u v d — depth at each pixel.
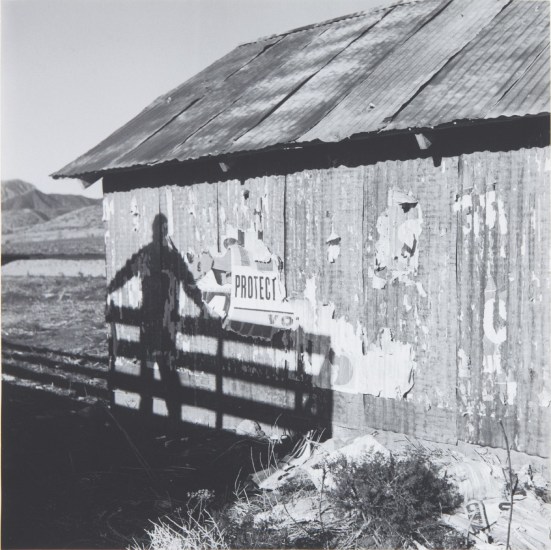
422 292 5.14
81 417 7.90
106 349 12.85
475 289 4.85
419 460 4.35
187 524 4.59
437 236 5.04
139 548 4.28
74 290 23.39
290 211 6.07
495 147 4.70
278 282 6.20
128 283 7.90
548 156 4.45
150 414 7.70
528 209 4.57
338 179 5.67
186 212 7.10
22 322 16.92
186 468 5.81
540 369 4.55
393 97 5.39
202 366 7.07
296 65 7.37
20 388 9.59
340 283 5.71
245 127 6.32
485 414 4.82
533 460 4.59
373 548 3.90
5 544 4.40
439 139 4.98
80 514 4.93
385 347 5.40
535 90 4.54
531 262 4.57
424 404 5.16
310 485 4.92
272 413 6.36
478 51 5.58
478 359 4.85
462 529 3.95
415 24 6.78
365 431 5.56
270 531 4.24
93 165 7.52
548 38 5.29
